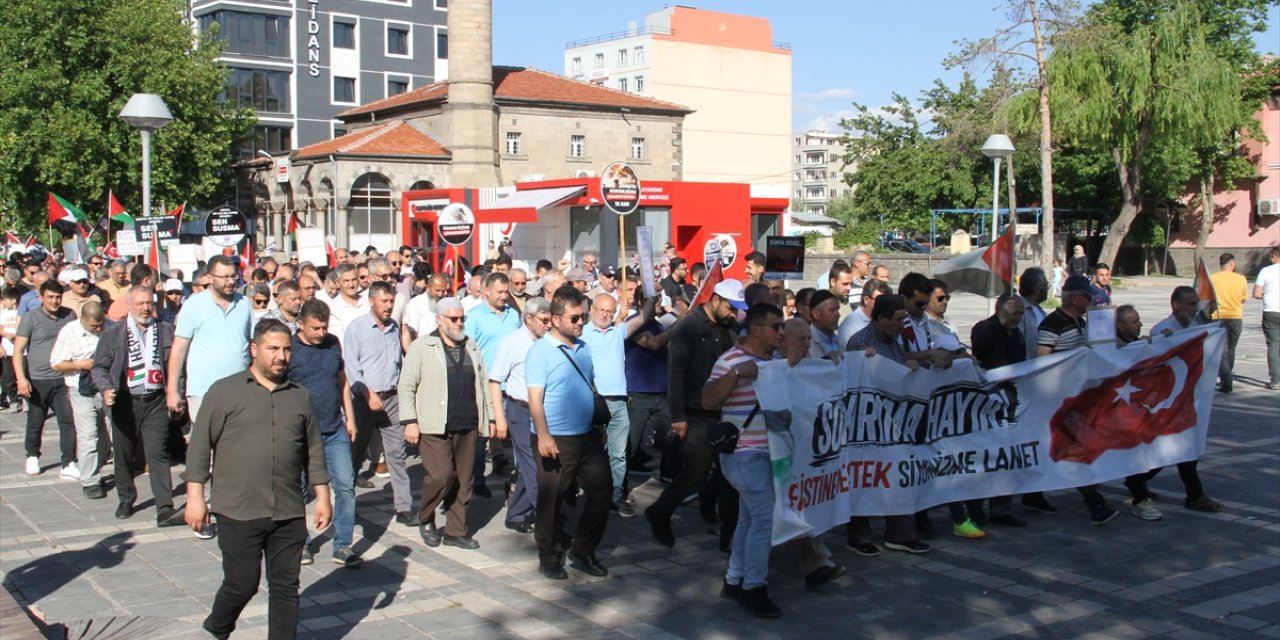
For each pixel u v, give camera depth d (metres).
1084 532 9.05
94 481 10.50
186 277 17.16
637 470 11.74
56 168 40.06
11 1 40.53
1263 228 52.06
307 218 47.62
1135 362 9.34
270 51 66.94
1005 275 12.20
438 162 47.12
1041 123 38.75
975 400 8.70
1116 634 6.59
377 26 71.06
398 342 9.47
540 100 49.81
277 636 5.95
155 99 16.19
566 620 6.89
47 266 19.95
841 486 7.63
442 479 8.42
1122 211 42.16
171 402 8.76
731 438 6.85
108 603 7.19
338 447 8.08
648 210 28.52
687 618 6.91
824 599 7.27
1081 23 37.44
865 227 62.97
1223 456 12.18
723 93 100.44
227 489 5.84
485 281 10.55
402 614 7.00
